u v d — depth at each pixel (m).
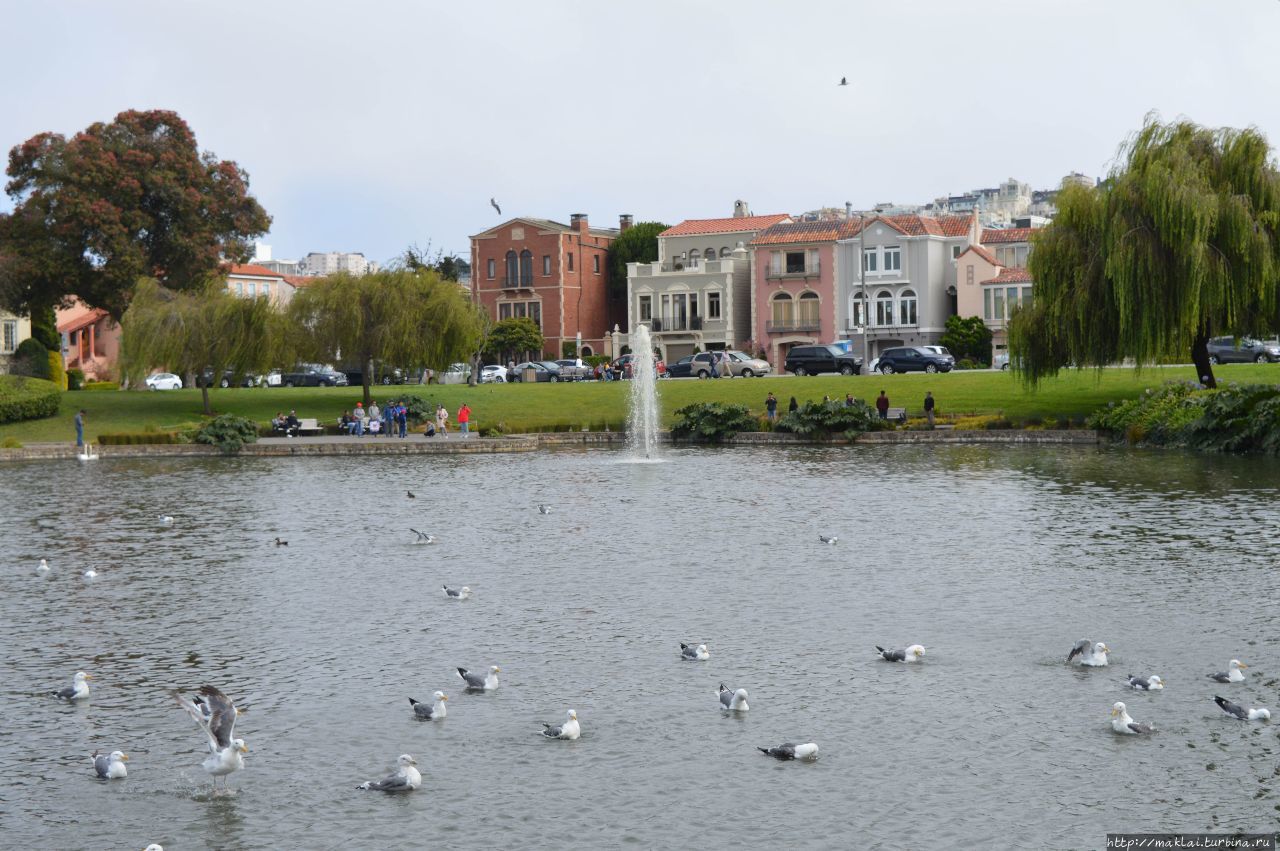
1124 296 59.47
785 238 123.06
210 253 98.94
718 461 60.41
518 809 16.61
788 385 82.56
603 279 140.00
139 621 27.00
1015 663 22.48
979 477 49.34
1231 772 17.39
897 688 21.17
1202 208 57.72
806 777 17.48
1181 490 42.94
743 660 22.98
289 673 22.86
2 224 95.56
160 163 97.19
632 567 32.03
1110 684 21.17
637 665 22.81
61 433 76.12
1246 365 78.75
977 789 16.98
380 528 39.59
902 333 118.56
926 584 29.06
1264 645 23.20
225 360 79.19
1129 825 15.87
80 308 137.38
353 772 17.98
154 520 42.09
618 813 16.44
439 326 80.31
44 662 23.89
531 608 27.52
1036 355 64.31
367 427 77.56
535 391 87.19
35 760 18.73
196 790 17.48
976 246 115.00
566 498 46.44
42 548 36.50
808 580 29.83
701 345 127.62
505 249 134.12
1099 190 63.00
